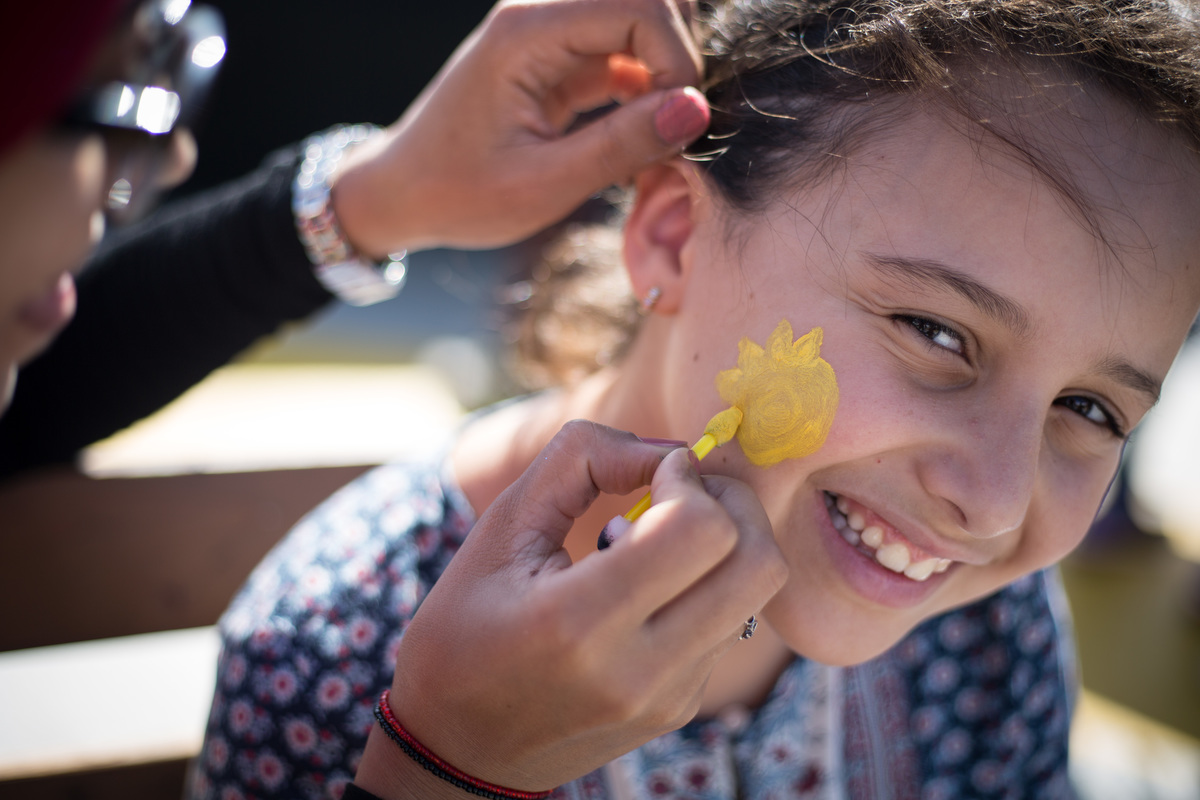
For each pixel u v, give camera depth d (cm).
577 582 34
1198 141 38
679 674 35
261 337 56
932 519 39
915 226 38
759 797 49
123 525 55
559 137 48
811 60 41
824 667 50
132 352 55
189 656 98
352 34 373
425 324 252
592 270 57
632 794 47
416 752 37
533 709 35
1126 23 37
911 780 52
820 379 39
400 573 48
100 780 50
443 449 52
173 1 33
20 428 54
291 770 45
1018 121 37
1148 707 105
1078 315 37
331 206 52
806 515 41
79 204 32
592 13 44
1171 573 141
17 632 54
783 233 40
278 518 59
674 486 35
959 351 39
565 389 54
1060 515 41
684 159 44
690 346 42
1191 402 216
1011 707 53
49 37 29
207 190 350
